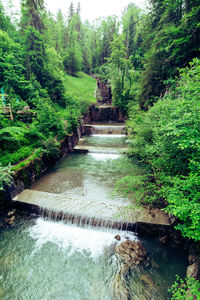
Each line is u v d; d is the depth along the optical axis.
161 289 5.16
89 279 5.62
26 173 10.44
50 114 15.64
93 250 6.63
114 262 6.05
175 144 5.73
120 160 11.38
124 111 28.03
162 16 14.12
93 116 29.02
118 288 5.29
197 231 3.97
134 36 39.25
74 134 19.03
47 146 12.91
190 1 10.84
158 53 14.10
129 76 30.19
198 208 3.65
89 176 12.30
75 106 22.84
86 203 8.69
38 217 8.51
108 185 11.00
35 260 6.29
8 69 15.44
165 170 7.05
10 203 8.95
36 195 9.45
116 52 28.23
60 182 11.41
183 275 5.52
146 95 17.12
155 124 8.90
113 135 22.83
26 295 5.21
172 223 6.89
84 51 48.91
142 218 7.37
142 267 5.80
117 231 7.39
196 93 4.63
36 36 19.47
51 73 22.23
